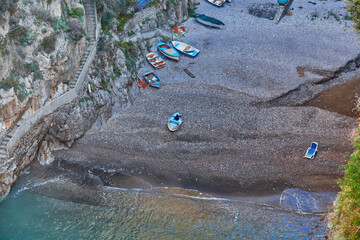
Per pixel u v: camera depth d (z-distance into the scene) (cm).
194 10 6506
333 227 3341
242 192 3744
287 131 4394
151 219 3434
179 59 5434
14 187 3569
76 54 4066
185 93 4856
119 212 3472
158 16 5716
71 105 4000
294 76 5262
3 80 3272
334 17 6391
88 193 3619
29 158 3738
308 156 4056
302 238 3334
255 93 4931
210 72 5222
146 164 3966
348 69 5472
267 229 3409
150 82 4909
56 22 3731
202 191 3734
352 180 2969
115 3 5016
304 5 6725
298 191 3769
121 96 4550
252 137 4303
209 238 3303
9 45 3309
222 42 5762
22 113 3550
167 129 4341
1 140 3388
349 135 4350
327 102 4934
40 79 3622
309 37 5931
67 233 3247
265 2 6762
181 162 4000
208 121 4466
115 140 4175
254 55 5538
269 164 4009
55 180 3703
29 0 3478
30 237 3178
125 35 5141
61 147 4009
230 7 6631
